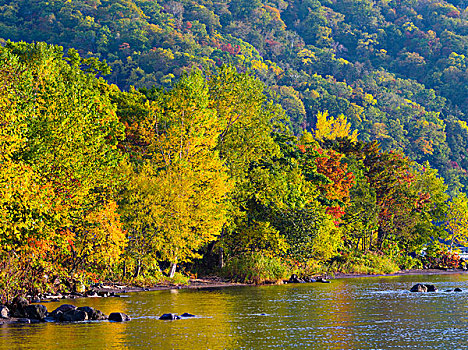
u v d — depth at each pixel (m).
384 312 38.41
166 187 60.84
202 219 64.31
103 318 34.56
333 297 49.72
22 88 41.94
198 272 72.69
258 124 77.69
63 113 46.19
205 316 36.25
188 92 66.69
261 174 76.75
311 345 26.44
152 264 63.12
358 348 25.83
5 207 36.00
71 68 63.28
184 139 65.25
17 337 28.16
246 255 73.06
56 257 50.25
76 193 45.94
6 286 40.28
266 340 27.56
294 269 77.56
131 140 69.88
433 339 28.08
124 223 59.34
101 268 57.72
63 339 27.55
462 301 45.97
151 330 30.30
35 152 40.91
